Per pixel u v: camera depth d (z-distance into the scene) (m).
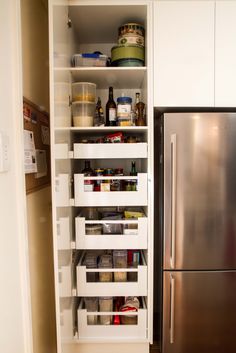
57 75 1.00
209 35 1.32
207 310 1.36
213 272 1.34
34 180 1.09
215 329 1.37
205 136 1.29
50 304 1.32
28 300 0.91
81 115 1.38
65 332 1.14
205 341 1.37
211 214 1.31
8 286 0.79
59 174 1.03
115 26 1.51
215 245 1.33
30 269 1.03
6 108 0.80
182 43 1.32
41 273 1.18
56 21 0.98
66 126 1.20
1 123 0.76
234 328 1.37
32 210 1.07
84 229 1.34
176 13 1.31
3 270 0.76
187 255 1.33
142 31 1.42
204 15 1.32
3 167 0.75
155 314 1.68
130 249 1.42
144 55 1.44
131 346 1.41
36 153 1.12
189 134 1.29
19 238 0.88
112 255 1.49
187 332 1.37
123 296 1.43
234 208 1.31
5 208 0.78
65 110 1.17
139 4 1.30
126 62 1.38
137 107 1.46
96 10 1.34
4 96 0.79
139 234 1.35
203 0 1.31
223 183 1.30
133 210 1.59
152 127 1.33
